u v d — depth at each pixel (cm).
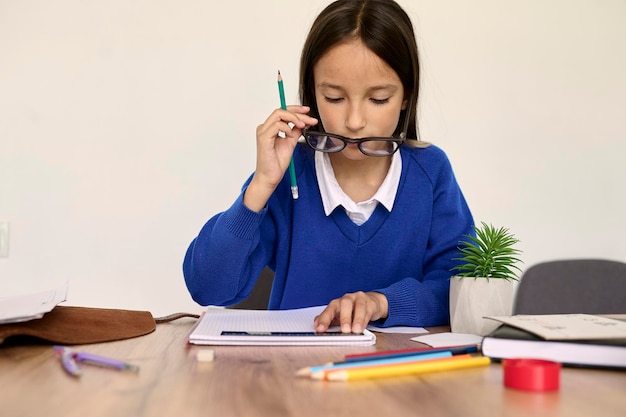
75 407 59
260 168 133
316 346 95
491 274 111
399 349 92
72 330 97
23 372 74
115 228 277
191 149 278
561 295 266
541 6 291
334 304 107
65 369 75
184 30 278
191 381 70
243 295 147
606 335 79
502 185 291
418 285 129
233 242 135
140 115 277
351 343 96
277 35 280
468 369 77
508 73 290
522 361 71
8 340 92
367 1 132
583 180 295
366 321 106
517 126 291
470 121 289
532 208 293
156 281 277
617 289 264
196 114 278
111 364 77
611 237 296
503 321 88
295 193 140
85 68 277
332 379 71
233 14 279
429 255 158
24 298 114
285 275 158
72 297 275
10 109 276
